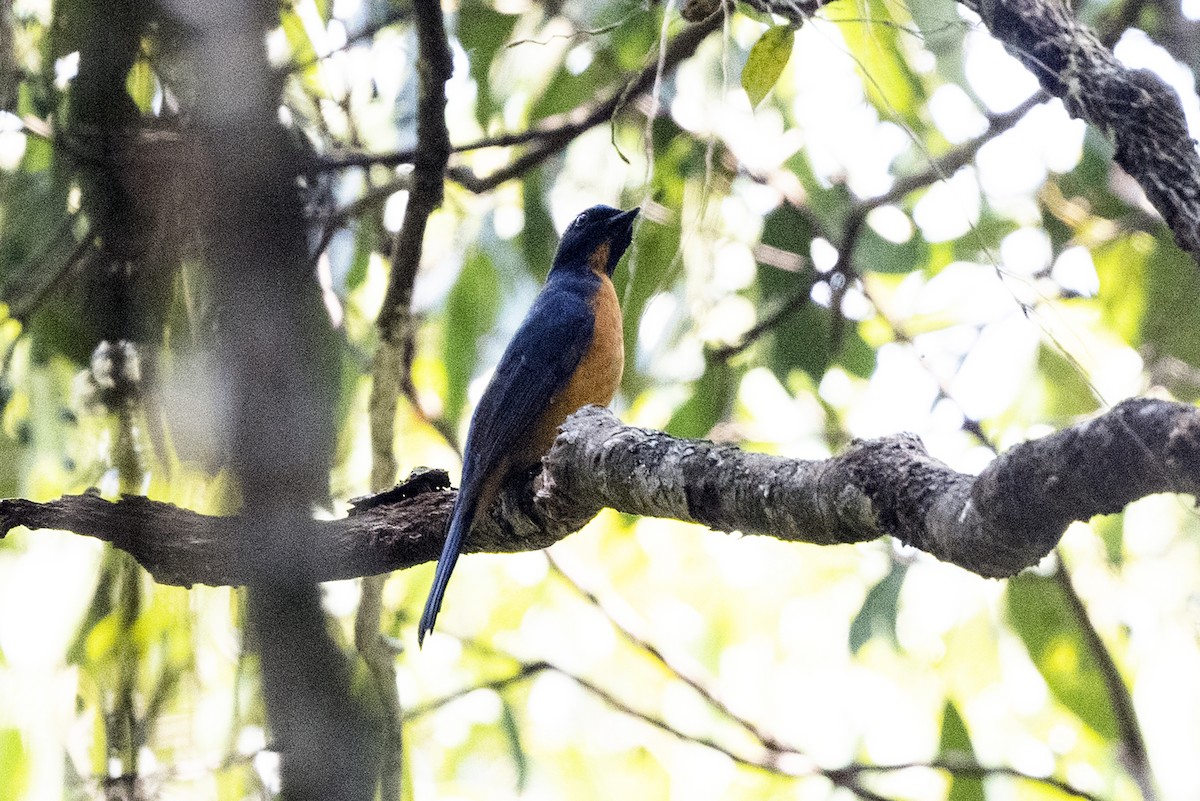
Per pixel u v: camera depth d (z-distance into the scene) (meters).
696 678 14.52
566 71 12.73
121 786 6.27
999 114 11.50
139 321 6.80
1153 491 4.02
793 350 13.03
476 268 13.42
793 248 13.08
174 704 6.49
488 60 12.33
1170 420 3.91
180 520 6.66
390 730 7.88
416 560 8.48
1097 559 13.47
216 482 6.78
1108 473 4.04
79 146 7.02
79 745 7.00
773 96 12.70
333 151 10.16
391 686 8.00
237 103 4.84
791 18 7.47
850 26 11.09
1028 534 4.39
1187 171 5.45
